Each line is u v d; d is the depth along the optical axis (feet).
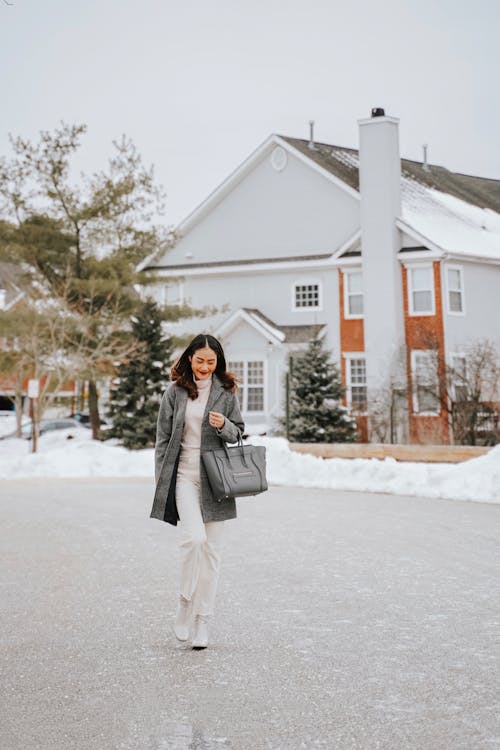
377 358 108.47
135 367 92.48
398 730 12.90
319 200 118.42
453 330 109.29
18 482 59.57
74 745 12.45
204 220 125.70
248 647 17.80
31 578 25.75
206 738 12.68
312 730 12.94
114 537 34.09
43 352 99.40
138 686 15.21
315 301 116.78
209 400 18.29
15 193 102.78
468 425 79.71
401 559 28.32
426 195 131.13
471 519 38.42
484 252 114.83
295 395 89.56
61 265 104.83
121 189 105.19
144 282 109.70
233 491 17.63
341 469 56.34
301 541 32.30
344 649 17.54
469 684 15.12
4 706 14.20
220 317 121.80
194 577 17.94
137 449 89.04
